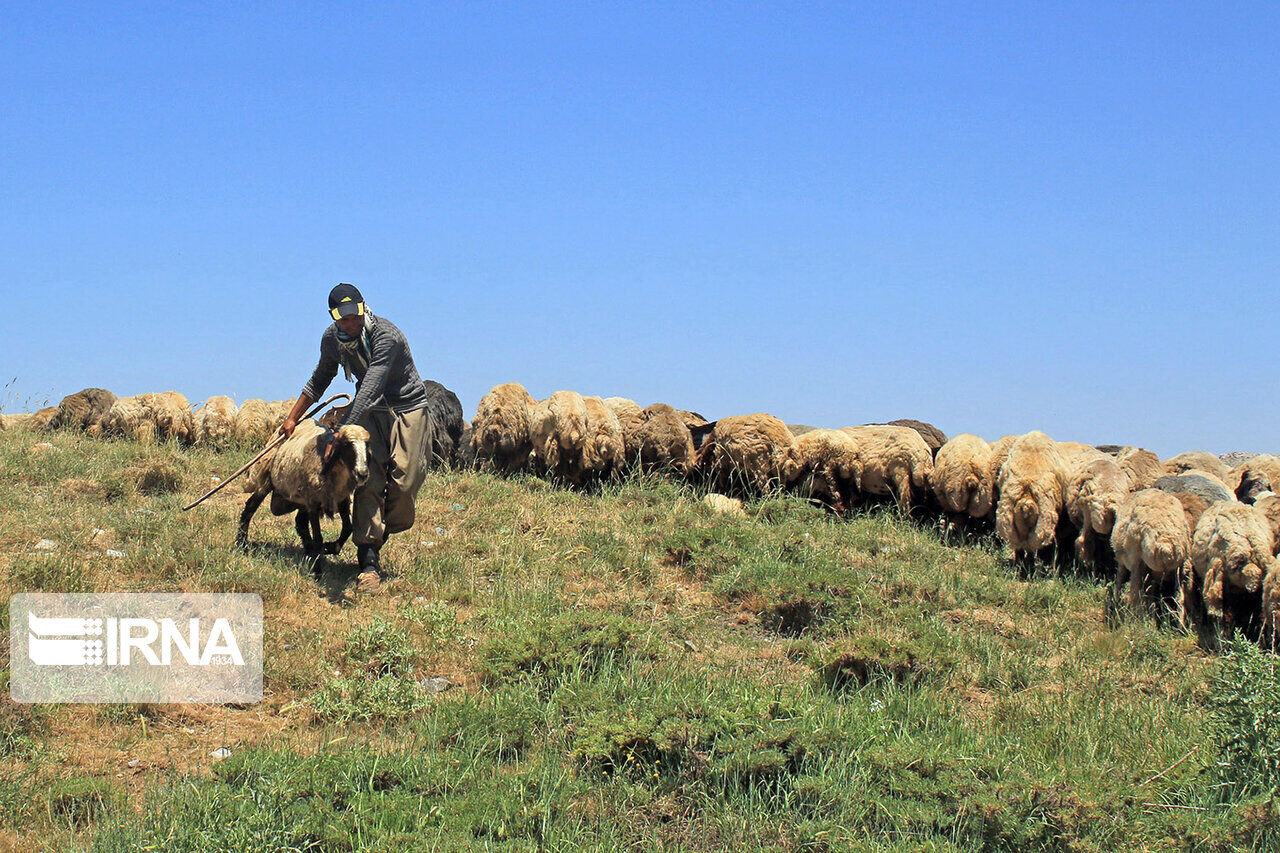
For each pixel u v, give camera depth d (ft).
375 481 27.91
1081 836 16.79
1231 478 43.75
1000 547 38.99
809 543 35.63
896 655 24.66
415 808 17.21
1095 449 43.45
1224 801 18.56
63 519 30.35
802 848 16.63
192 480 37.83
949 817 17.33
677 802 17.95
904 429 41.86
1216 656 28.12
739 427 42.47
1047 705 23.63
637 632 24.90
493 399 44.29
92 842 15.76
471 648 25.09
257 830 15.62
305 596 27.14
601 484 42.70
